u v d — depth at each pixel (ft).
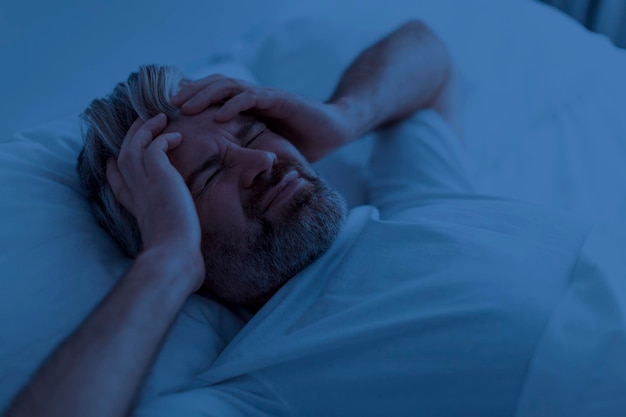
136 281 2.27
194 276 2.43
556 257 2.58
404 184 3.69
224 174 2.86
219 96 3.07
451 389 2.27
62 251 2.69
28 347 2.34
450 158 3.77
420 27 4.50
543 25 5.16
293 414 2.38
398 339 2.37
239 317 3.03
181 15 4.45
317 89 4.54
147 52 4.31
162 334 2.20
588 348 2.15
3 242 2.58
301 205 2.84
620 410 2.06
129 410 2.04
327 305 2.61
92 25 3.90
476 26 5.05
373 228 2.94
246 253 2.81
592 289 2.35
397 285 2.56
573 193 3.93
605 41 5.43
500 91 4.67
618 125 4.66
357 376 2.35
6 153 3.05
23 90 3.66
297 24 4.84
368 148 4.30
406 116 4.16
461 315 2.33
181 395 2.32
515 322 2.28
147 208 2.64
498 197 3.22
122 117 3.10
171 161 2.90
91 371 1.98
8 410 1.90
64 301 2.52
